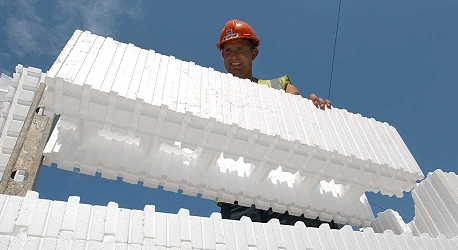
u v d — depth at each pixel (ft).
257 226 11.74
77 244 9.53
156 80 13.91
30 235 9.40
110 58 13.84
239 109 14.65
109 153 14.70
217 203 19.95
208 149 14.51
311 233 12.32
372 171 16.17
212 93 14.66
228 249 10.89
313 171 15.83
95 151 14.53
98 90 12.41
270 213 18.67
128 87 13.04
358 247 12.60
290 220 18.43
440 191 16.25
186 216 11.12
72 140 14.42
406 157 16.99
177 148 16.02
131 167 14.61
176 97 13.65
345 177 16.25
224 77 15.76
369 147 16.48
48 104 13.08
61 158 13.88
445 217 15.85
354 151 15.83
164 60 15.05
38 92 14.64
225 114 14.05
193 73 15.12
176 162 15.65
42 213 9.88
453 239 14.20
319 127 15.96
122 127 13.78
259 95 15.83
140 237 10.23
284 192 16.67
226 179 15.99
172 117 13.43
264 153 14.82
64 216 10.03
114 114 13.26
